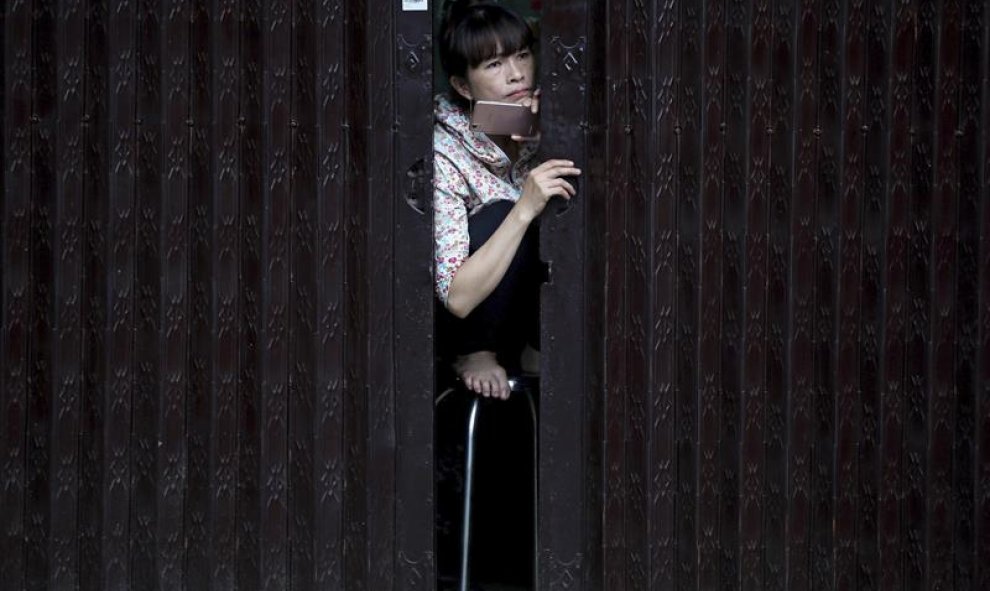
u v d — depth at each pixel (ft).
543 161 13.19
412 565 13.44
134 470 13.48
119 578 13.52
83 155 13.26
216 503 13.46
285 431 13.43
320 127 13.21
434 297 13.43
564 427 13.32
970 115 13.30
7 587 13.51
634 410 13.37
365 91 13.19
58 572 13.51
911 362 13.48
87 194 13.30
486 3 14.12
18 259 13.30
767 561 13.53
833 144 13.29
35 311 13.37
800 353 13.39
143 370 13.41
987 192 13.30
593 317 13.30
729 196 13.28
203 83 13.23
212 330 13.34
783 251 13.33
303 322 13.38
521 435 16.16
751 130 13.23
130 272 13.33
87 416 13.46
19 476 13.46
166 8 13.15
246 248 13.33
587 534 13.51
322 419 13.38
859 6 13.21
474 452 15.55
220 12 13.16
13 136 13.24
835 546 13.53
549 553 13.46
